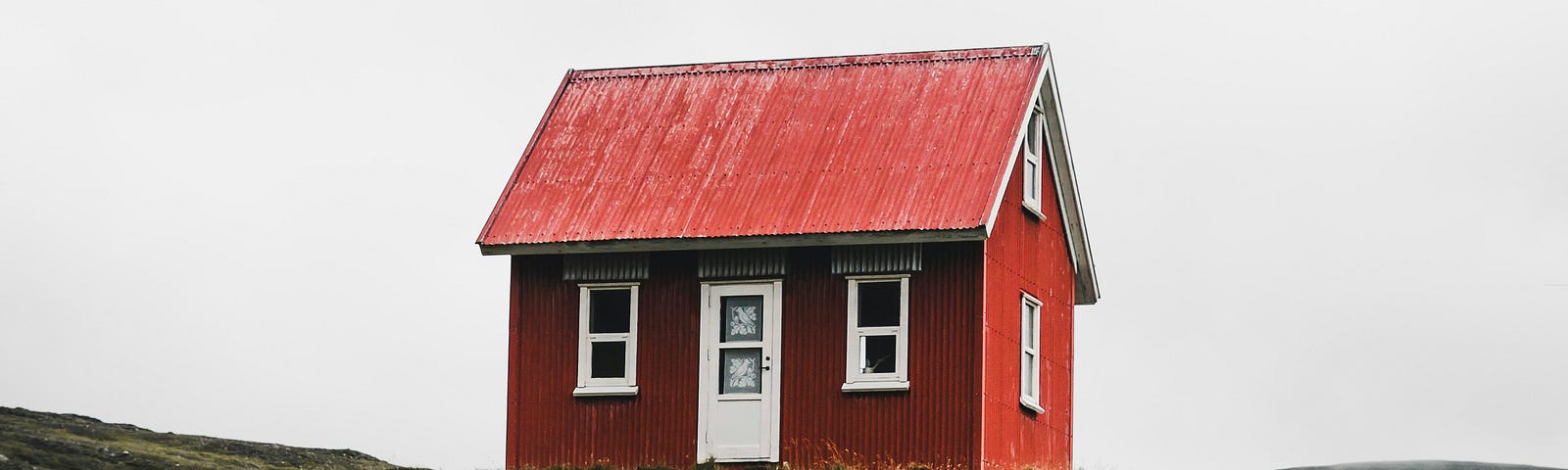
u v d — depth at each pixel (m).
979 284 34.09
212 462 35.34
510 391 35.94
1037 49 36.97
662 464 34.91
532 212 36.19
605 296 36.28
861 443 34.22
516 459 35.69
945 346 34.09
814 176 35.44
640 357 35.47
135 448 35.62
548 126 38.06
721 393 35.00
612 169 36.72
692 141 36.97
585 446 35.41
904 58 37.56
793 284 35.00
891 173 35.06
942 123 35.88
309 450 39.38
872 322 35.34
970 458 33.62
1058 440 38.44
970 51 37.31
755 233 34.53
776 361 34.81
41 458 32.56
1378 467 53.44
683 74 38.62
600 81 38.91
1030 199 37.31
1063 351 39.09
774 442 34.56
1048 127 38.22
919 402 34.06
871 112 36.56
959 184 34.44
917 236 33.81
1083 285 40.94
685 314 35.34
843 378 34.47
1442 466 53.06
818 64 37.97
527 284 36.22
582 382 35.56
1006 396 35.22
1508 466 52.97
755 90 37.81
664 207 35.62
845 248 34.81
